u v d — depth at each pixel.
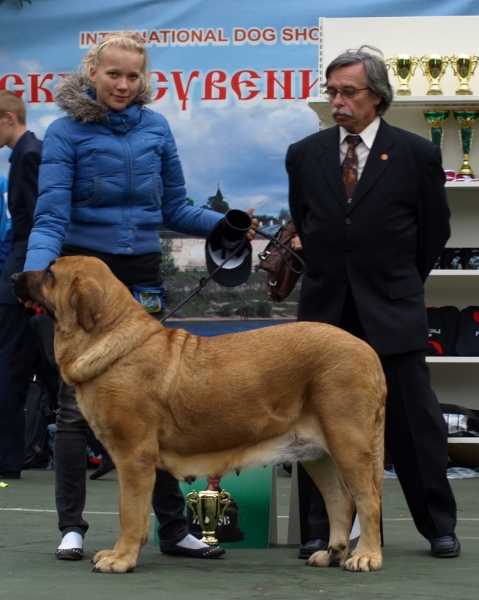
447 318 7.61
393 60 7.59
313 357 3.80
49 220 4.18
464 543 4.59
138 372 3.76
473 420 7.43
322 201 4.22
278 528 5.30
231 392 3.79
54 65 8.23
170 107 8.16
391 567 3.94
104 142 4.27
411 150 4.18
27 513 5.38
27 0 8.19
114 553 3.80
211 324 8.04
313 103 7.36
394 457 4.29
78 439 4.13
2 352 6.86
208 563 4.08
